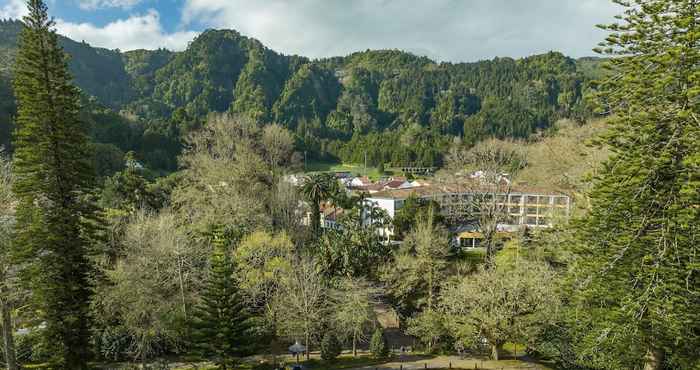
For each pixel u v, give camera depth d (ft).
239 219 132.26
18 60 67.00
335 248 126.11
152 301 92.48
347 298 105.40
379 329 106.73
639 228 44.55
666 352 49.96
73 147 70.08
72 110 71.26
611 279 47.39
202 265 113.91
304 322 100.17
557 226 110.93
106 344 93.35
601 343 49.85
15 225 69.41
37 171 68.28
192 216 136.98
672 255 42.22
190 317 94.22
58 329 69.31
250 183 156.97
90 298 80.28
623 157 46.39
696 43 40.19
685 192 38.73
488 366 93.86
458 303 100.12
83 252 73.20
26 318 73.31
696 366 43.83
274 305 103.65
